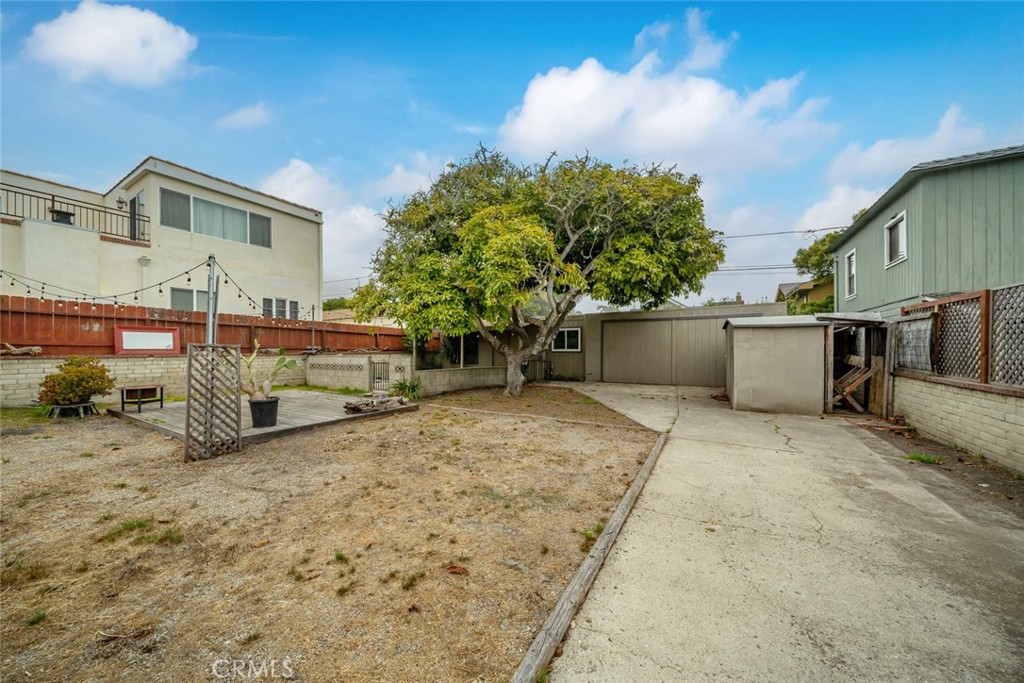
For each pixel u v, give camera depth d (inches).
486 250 315.3
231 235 532.4
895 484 160.6
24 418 268.7
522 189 387.2
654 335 542.0
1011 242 300.5
